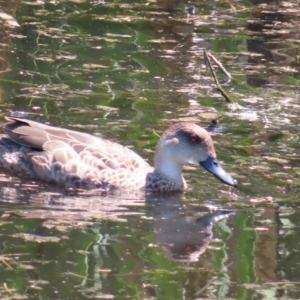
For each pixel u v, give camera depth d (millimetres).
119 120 15820
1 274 9875
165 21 22688
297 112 17000
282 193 13008
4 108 15984
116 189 13258
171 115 16312
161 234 11305
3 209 12031
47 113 15883
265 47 21188
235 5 24531
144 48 20547
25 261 10227
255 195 12961
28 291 9492
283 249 10961
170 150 13391
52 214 11906
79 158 13469
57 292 9492
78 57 19500
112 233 11250
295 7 24594
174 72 18984
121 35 21297
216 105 17156
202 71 19219
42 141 13695
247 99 17641
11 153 13875
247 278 10086
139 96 17266
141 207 12500
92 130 15195
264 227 11680
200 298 9508
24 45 19984
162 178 13359
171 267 10273
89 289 9586
